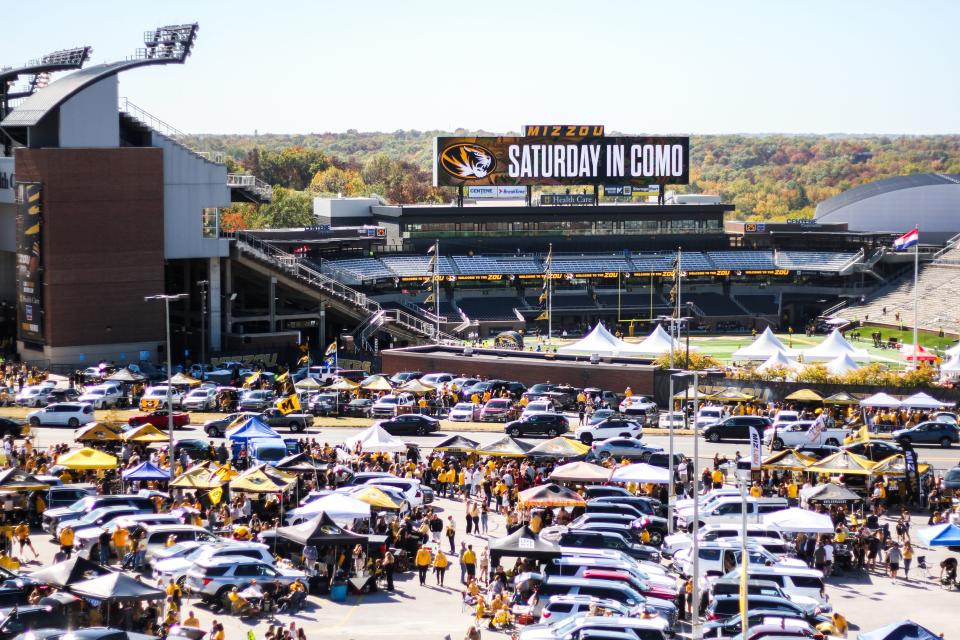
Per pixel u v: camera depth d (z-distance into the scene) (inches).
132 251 5497.1
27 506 2874.0
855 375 4421.8
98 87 5403.5
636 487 3129.9
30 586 2069.4
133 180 5467.5
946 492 3196.4
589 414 4197.8
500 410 4340.6
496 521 3024.1
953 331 7628.0
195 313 6058.1
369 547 2539.4
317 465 3105.3
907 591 2544.3
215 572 2266.2
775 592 2218.3
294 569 2401.6
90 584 2001.7
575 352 5128.0
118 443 3481.8
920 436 3882.9
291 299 6515.8
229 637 2095.2
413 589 2450.8
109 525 2576.3
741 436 3922.2
